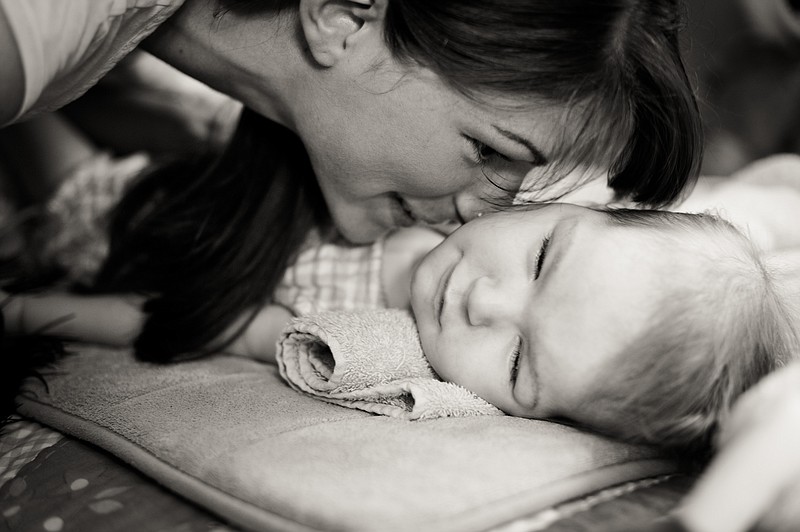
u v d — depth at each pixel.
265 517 0.63
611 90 0.82
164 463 0.73
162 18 0.87
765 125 1.97
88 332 1.10
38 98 0.81
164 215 1.15
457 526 0.60
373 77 0.84
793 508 0.57
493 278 0.88
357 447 0.70
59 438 0.86
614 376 0.78
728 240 0.88
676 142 0.88
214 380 0.94
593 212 0.89
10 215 1.48
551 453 0.71
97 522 0.68
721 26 1.91
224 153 1.15
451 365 0.88
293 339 0.92
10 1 0.69
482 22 0.77
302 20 0.84
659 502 0.69
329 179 0.97
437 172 0.89
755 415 0.59
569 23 0.78
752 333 0.81
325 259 1.12
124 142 1.53
